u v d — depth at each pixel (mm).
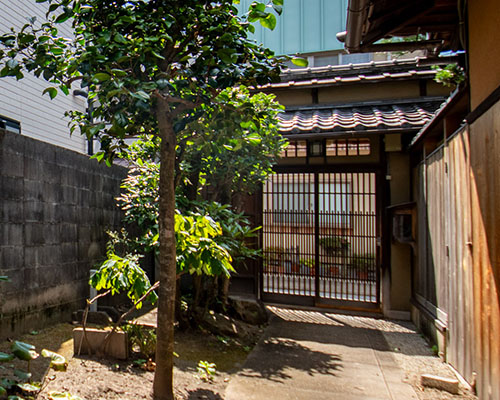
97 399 2426
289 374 3467
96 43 2127
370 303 5875
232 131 2857
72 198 4328
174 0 2273
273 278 6391
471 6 3037
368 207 5980
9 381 2051
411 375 3502
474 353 3045
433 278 4359
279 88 6680
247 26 2459
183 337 4270
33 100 6156
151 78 2447
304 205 6277
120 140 2914
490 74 2688
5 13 5465
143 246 4945
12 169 3477
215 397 2861
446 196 3850
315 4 8789
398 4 3242
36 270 3736
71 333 3727
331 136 5535
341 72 6668
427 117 5418
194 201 4602
